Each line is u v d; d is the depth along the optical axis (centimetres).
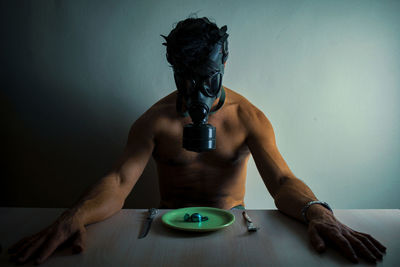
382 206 182
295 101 180
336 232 81
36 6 182
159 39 181
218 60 105
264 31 177
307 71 178
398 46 175
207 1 177
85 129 188
